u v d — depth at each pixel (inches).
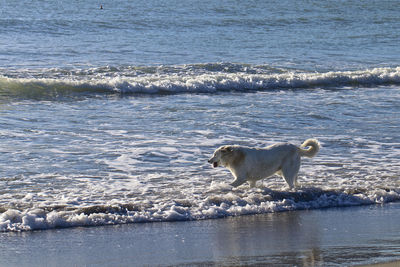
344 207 379.9
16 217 324.8
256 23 2022.6
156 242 293.6
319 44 1533.0
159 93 840.9
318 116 674.2
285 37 1680.6
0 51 1182.3
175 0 2925.7
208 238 301.7
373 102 788.6
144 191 387.5
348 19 2293.3
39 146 507.8
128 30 1723.7
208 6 2632.9
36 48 1254.3
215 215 350.3
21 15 2044.8
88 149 502.3
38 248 280.7
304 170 454.3
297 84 941.2
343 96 847.1
